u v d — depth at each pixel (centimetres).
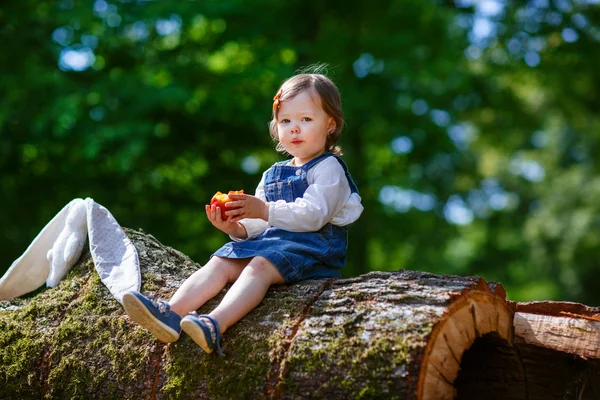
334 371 247
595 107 1269
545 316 301
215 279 292
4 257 856
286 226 294
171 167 895
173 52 872
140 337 292
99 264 336
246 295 274
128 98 791
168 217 902
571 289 1841
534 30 1030
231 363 263
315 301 272
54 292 337
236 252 295
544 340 299
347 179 314
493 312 281
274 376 254
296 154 314
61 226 371
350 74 922
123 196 868
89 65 838
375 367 242
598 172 1792
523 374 308
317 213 294
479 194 1423
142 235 364
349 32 941
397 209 1095
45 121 743
